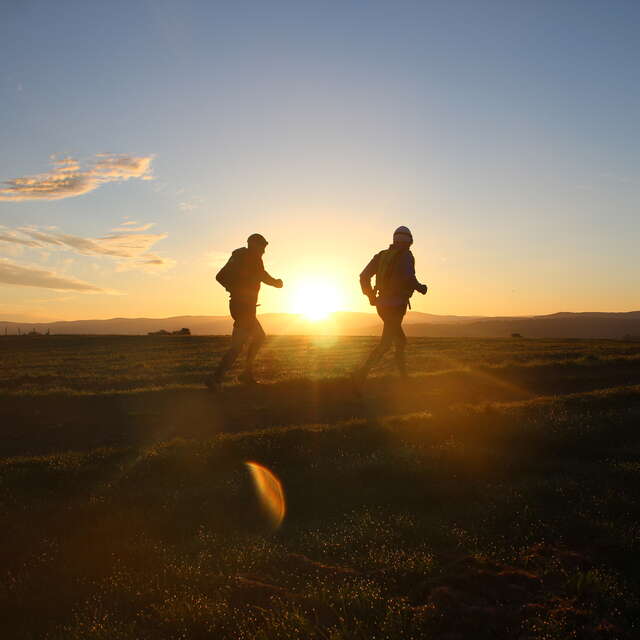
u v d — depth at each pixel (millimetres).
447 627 3154
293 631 3137
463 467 5859
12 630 3533
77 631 3369
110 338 45844
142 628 3408
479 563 3807
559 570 3758
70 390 10055
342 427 6969
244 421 7875
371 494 5359
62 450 6738
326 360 16391
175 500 5215
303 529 4758
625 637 3066
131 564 4203
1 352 28922
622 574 3807
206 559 4160
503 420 7289
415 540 4363
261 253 9477
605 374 11820
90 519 4918
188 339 39719
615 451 6383
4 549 4422
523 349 19750
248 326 9508
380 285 9367
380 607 3375
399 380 10570
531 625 3121
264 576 3875
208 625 3340
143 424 7824
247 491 5371
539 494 5199
